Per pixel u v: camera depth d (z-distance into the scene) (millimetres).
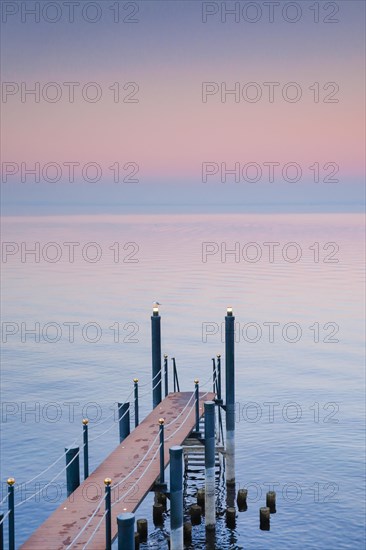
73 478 23656
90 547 19328
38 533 20094
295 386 60688
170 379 63375
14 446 43906
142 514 33875
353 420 49156
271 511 33094
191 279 145750
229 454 34250
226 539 30266
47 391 58344
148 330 89625
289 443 43781
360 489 36312
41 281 145125
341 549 29891
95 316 100750
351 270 163125
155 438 27234
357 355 74438
